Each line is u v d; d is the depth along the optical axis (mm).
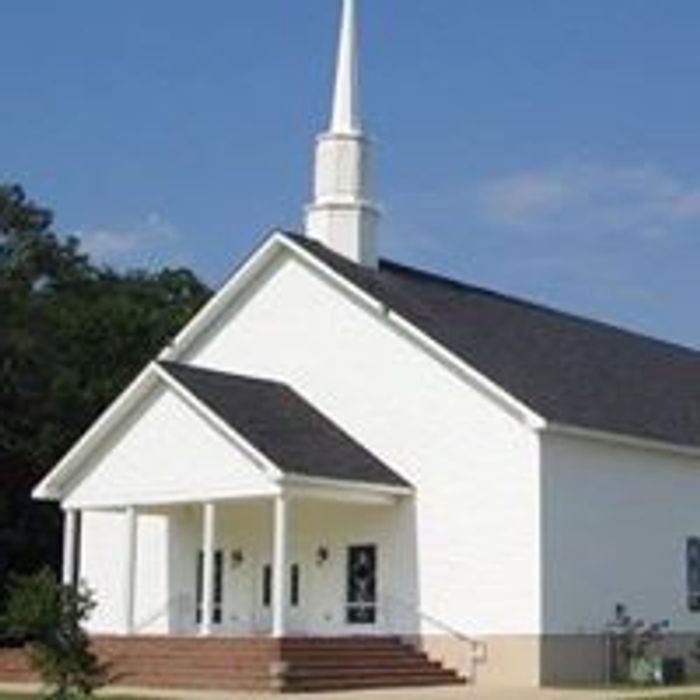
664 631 45750
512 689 39219
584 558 43062
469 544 42812
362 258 48750
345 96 49750
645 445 45250
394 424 44719
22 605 28094
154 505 43469
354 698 35219
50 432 65938
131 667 39938
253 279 48250
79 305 74562
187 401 42000
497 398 42750
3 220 76062
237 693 37000
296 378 46938
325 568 45156
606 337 54094
